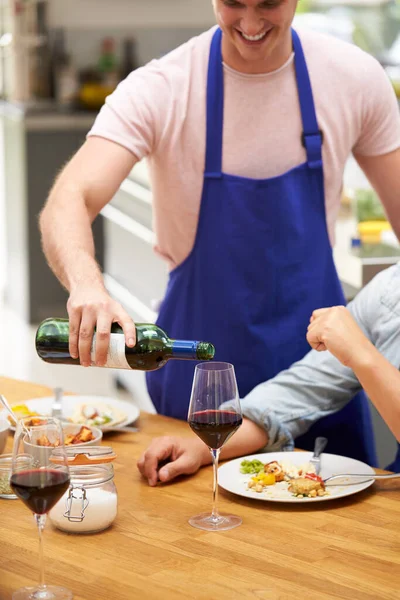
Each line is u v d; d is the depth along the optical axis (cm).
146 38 654
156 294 450
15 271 664
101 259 642
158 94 240
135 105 238
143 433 220
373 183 261
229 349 249
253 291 247
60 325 181
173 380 251
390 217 262
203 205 246
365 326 224
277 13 219
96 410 224
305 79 242
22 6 633
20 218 630
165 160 244
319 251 251
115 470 196
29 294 638
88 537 161
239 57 237
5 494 181
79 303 176
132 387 507
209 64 240
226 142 242
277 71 239
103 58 645
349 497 179
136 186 481
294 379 218
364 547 156
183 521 168
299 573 146
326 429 246
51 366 564
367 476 186
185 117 240
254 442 207
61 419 222
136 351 170
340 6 548
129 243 494
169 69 242
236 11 219
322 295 253
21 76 641
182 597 139
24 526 167
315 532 163
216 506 169
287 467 190
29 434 138
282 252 246
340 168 250
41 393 253
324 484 181
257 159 244
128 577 146
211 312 249
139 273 479
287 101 242
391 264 305
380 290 222
